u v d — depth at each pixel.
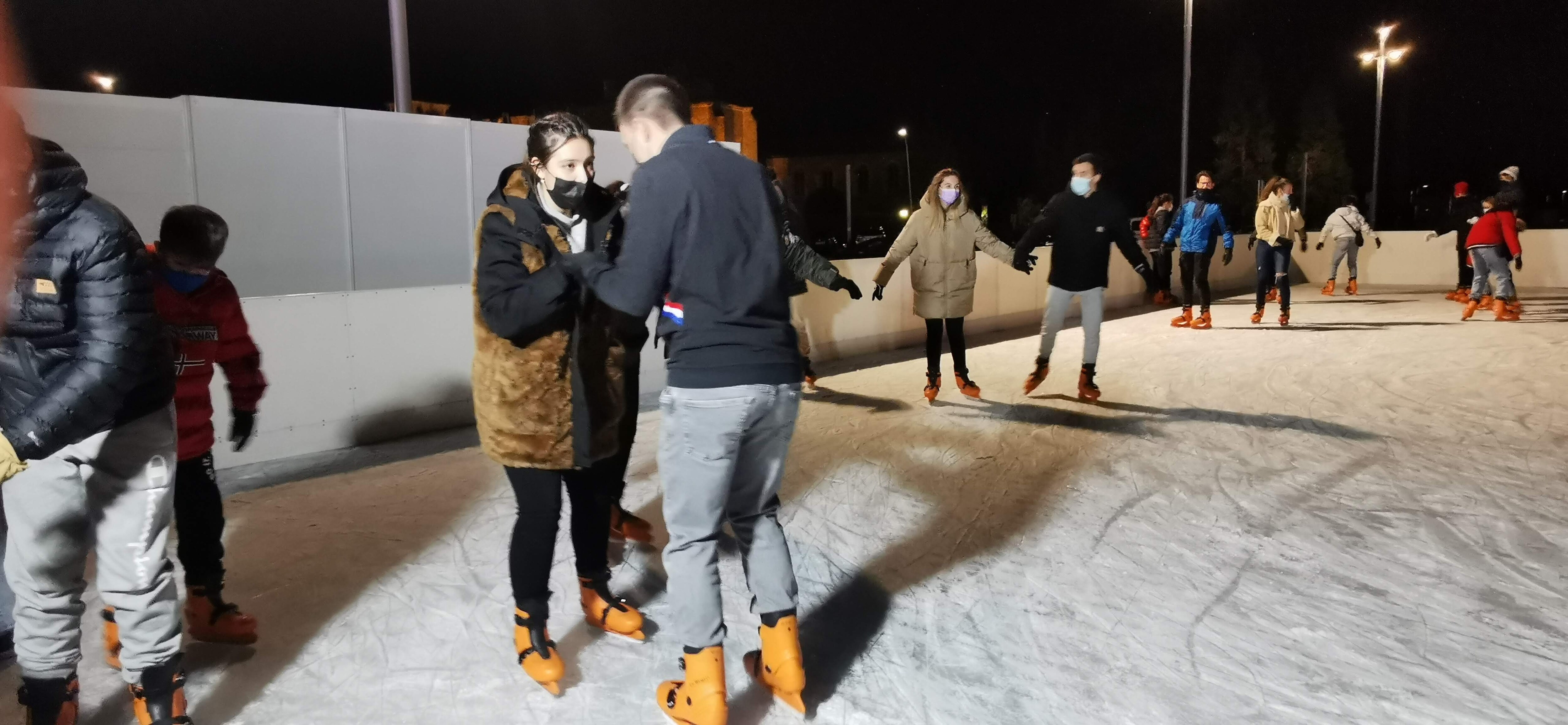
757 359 2.20
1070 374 7.43
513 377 2.44
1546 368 7.04
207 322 2.81
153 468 2.18
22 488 2.11
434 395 5.97
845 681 2.65
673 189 2.13
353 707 2.54
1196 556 3.48
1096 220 5.93
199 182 7.30
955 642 2.87
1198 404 6.15
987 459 4.88
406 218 8.45
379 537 3.85
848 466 4.80
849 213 46.38
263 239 7.67
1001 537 3.73
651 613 3.16
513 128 9.00
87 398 1.94
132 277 2.02
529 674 2.58
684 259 2.16
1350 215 13.41
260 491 4.55
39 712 2.23
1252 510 3.97
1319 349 8.34
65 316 2.01
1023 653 2.79
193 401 2.79
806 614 3.09
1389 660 2.66
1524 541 3.52
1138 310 12.57
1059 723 2.41
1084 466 4.70
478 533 3.88
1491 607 2.98
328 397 5.45
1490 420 5.44
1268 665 2.66
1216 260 14.69
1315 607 3.02
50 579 2.17
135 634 2.20
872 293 9.16
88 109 6.84
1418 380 6.76
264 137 7.59
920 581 3.33
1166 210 13.03
